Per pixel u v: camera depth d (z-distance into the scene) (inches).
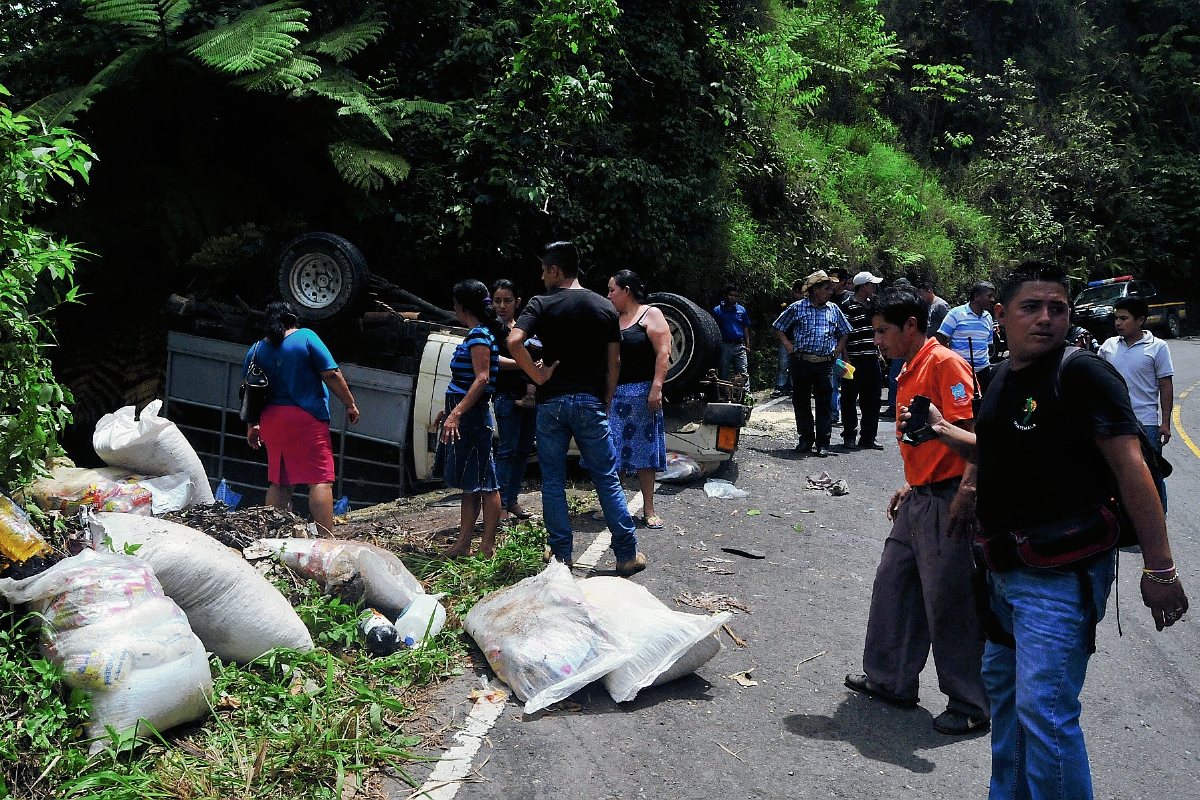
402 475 327.9
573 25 431.8
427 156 437.4
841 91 946.7
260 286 378.6
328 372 225.3
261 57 354.0
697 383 330.3
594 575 209.5
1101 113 1240.8
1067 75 1250.0
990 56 1184.2
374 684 148.3
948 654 142.2
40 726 115.1
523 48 450.0
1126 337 254.2
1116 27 1407.5
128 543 140.6
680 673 155.7
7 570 136.7
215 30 385.7
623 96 531.2
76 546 151.1
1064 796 98.9
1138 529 96.7
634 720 143.4
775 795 124.0
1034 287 102.0
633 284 250.7
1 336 157.8
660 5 554.9
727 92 576.1
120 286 398.6
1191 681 169.5
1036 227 1029.2
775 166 668.1
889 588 150.4
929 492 142.6
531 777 125.6
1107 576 102.0
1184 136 1350.9
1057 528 101.0
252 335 350.6
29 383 157.8
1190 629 195.5
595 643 150.1
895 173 885.8
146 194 403.2
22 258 155.7
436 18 472.4
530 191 420.5
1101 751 141.9
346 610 162.2
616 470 209.3
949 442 126.0
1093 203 1127.6
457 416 205.9
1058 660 99.9
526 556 212.5
